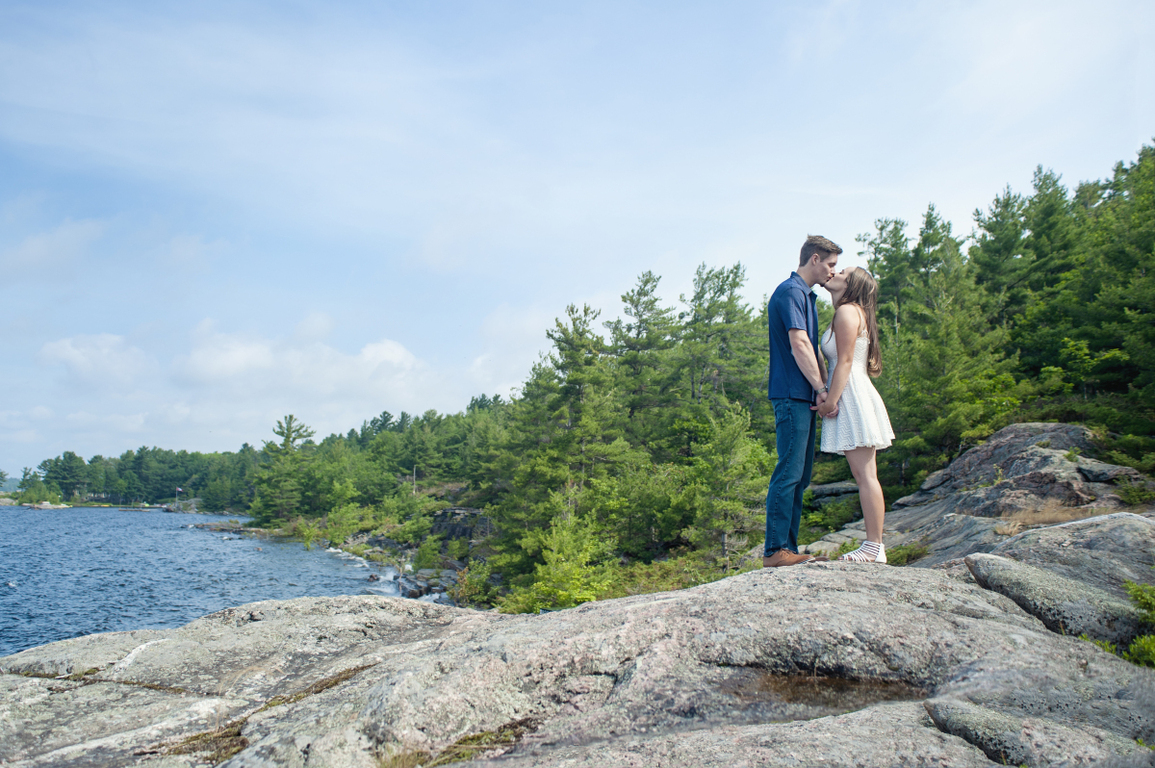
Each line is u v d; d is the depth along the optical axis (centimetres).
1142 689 235
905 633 280
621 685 272
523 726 260
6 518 10262
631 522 2795
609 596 2122
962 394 1955
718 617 303
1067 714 226
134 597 3319
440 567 4128
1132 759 183
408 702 260
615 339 4672
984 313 2727
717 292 4675
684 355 4306
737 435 2314
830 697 256
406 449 8650
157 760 277
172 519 11150
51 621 2761
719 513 2281
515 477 3228
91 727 309
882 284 3912
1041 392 2022
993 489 1123
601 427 3338
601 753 220
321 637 429
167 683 361
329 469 8181
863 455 387
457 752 245
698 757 205
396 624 459
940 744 202
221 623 463
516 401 4650
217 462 15950
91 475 16462
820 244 404
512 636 310
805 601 309
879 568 356
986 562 365
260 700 344
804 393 396
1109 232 2400
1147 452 1143
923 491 1661
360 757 239
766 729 221
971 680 250
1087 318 2070
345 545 5906
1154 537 416
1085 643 283
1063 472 1070
